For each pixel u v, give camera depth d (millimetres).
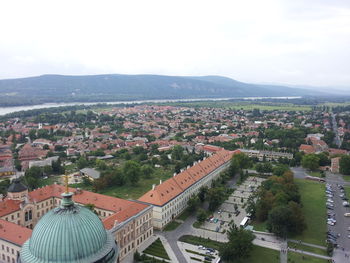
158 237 164125
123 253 142250
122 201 169625
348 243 159625
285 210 163500
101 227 80875
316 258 145125
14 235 131625
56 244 71938
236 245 135000
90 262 72875
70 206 79375
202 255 146375
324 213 197125
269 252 149375
